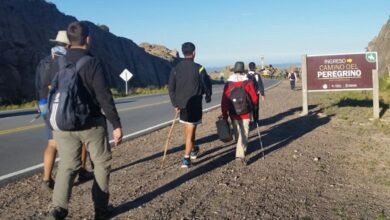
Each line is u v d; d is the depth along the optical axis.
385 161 5.00
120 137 2.96
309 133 6.85
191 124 4.50
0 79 19.83
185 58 4.52
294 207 3.43
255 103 4.79
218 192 3.76
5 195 3.74
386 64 19.62
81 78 2.83
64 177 2.93
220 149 5.55
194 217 3.18
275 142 6.11
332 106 10.57
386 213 3.35
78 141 2.92
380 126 7.36
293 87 20.53
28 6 26.56
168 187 3.89
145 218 3.15
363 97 12.38
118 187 3.88
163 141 6.30
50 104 2.82
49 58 3.64
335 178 4.30
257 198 3.62
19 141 6.47
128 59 33.94
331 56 9.03
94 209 3.18
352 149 5.67
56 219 2.88
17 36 22.19
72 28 2.92
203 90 4.54
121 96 20.06
